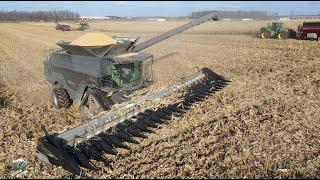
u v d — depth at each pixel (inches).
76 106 533.0
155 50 1136.8
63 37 1660.9
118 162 333.7
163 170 315.0
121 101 468.1
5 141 381.1
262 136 379.9
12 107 521.7
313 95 535.8
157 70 768.9
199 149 352.8
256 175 303.1
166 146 363.9
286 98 522.9
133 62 460.4
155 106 466.6
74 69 494.9
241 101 512.7
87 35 471.2
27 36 1699.1
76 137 340.2
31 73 777.6
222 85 605.9
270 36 1501.0
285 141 366.9
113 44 463.8
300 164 320.8
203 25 3189.0
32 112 499.8
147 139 382.3
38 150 334.0
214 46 1227.2
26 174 313.9
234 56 949.8
